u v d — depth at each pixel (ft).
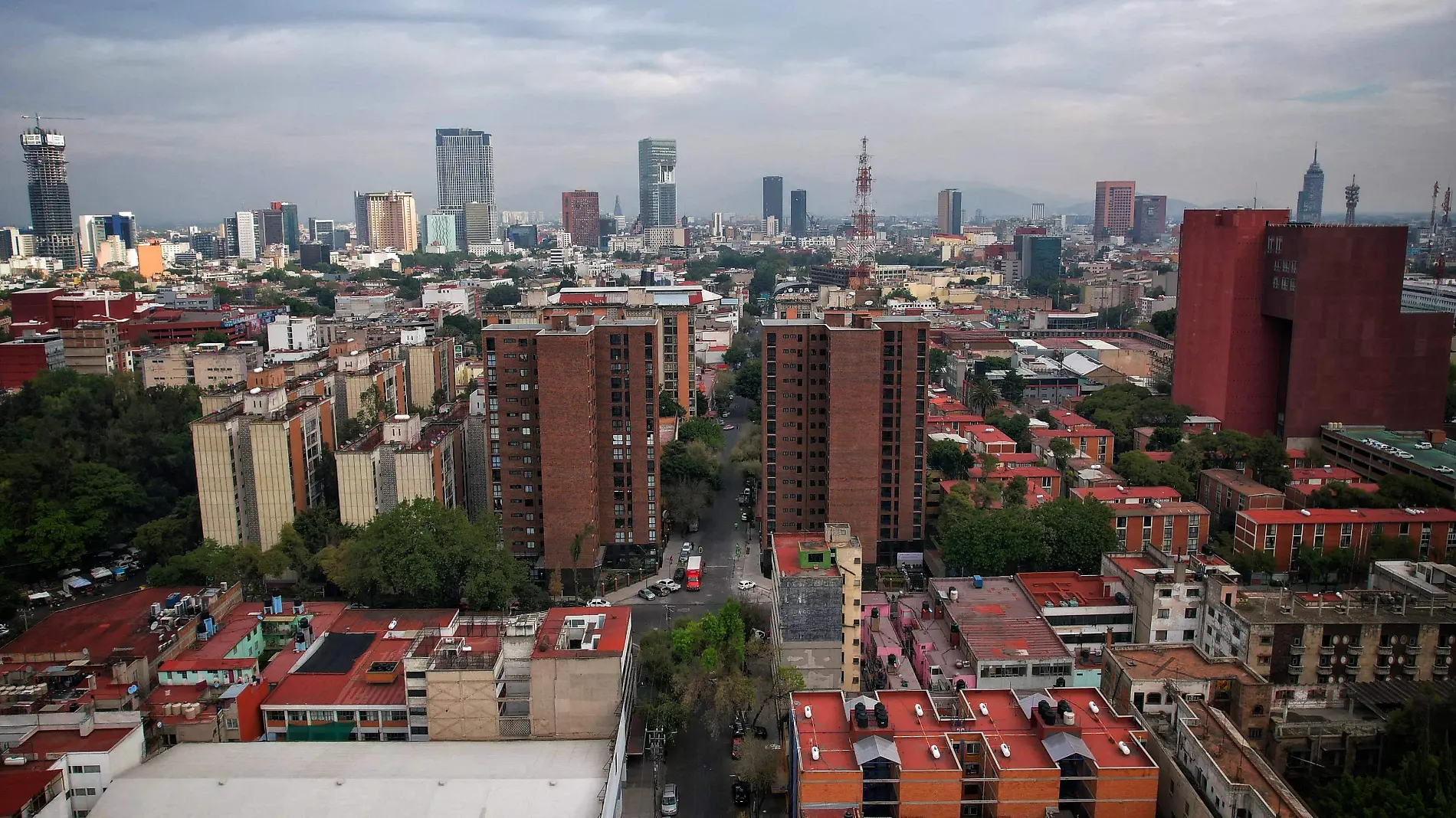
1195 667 489.26
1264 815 371.76
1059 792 405.59
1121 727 435.12
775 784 498.69
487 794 449.06
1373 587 632.38
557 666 505.66
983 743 421.59
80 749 457.68
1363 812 393.91
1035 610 616.80
